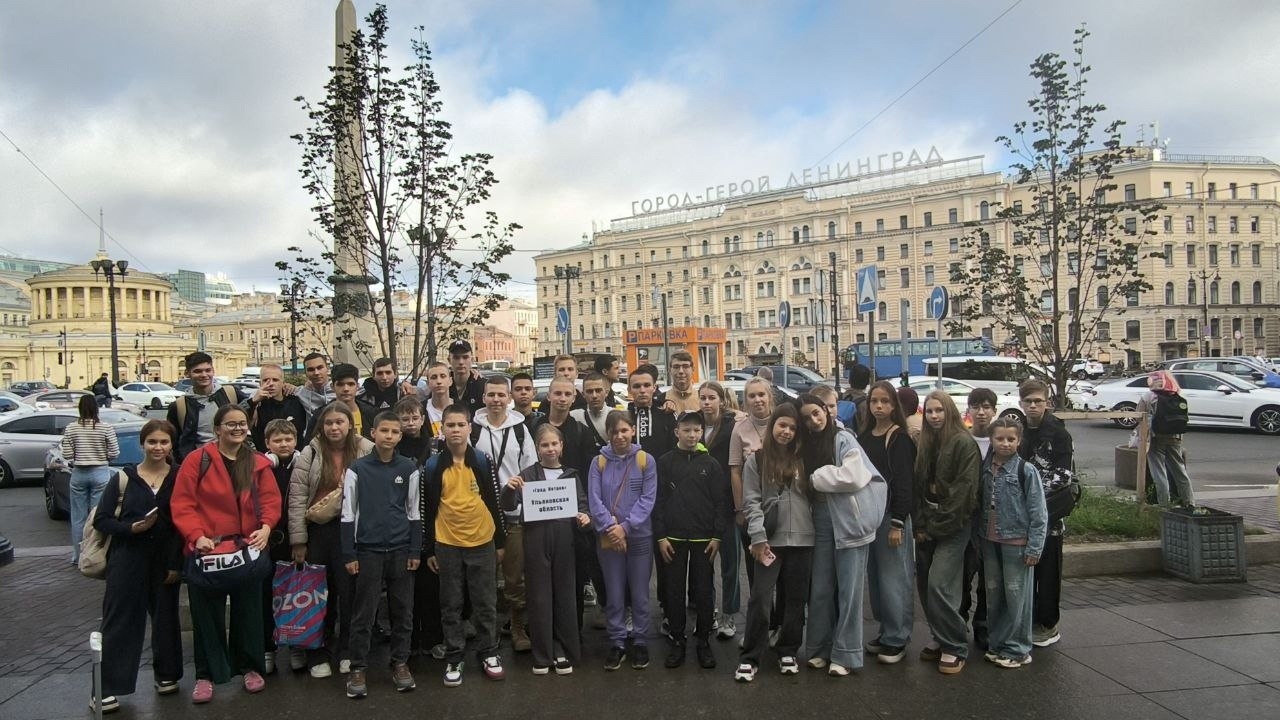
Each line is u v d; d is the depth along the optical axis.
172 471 4.91
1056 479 5.21
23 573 7.89
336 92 7.97
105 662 4.54
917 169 79.00
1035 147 11.78
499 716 4.38
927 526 5.04
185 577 4.63
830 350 79.56
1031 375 12.62
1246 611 5.79
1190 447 15.84
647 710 4.42
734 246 87.31
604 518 5.08
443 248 8.42
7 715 4.44
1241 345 68.62
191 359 6.26
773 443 4.99
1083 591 6.34
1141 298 67.62
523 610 5.48
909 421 6.04
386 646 5.70
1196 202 67.81
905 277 76.25
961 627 4.90
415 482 4.96
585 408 6.65
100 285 89.88
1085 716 4.23
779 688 4.71
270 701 4.67
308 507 5.04
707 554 5.12
